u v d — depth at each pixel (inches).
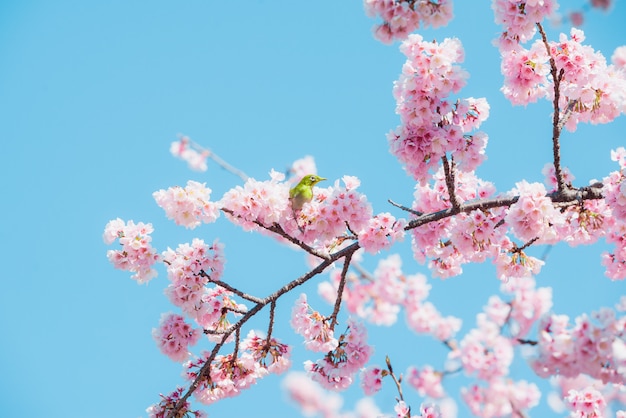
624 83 272.5
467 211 267.6
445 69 236.8
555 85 253.1
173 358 268.4
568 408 252.1
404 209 275.1
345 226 258.4
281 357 281.9
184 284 259.9
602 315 193.9
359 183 261.7
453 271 294.5
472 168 255.1
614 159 270.2
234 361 278.1
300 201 255.3
